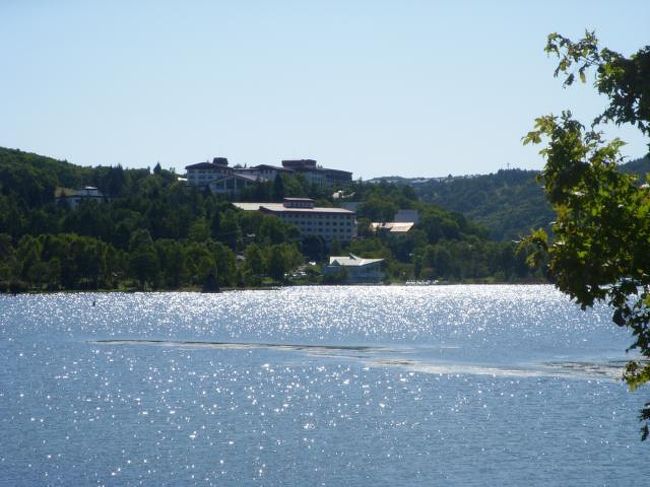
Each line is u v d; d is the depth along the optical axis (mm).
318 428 73938
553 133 23516
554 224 23828
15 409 82062
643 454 64250
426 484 56688
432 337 169625
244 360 125812
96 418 77875
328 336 171625
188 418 78312
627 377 26531
